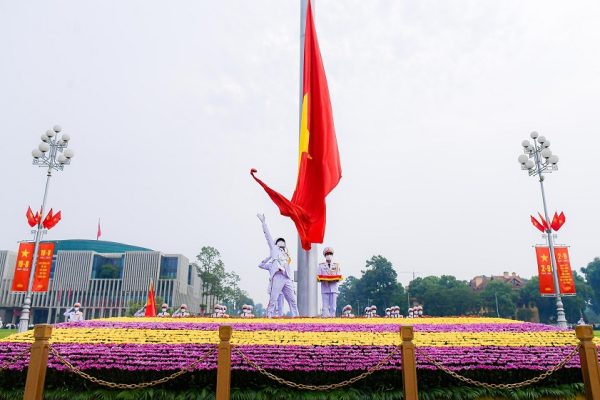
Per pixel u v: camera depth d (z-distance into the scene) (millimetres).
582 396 8734
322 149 17891
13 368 8594
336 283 20406
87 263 87938
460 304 77062
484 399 8586
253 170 17125
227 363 7422
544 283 23328
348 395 8391
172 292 85062
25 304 23203
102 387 8547
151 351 9711
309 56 18625
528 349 10109
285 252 18766
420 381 8727
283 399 8344
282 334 11320
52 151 24844
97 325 12570
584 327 7469
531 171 24859
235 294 74062
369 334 11469
